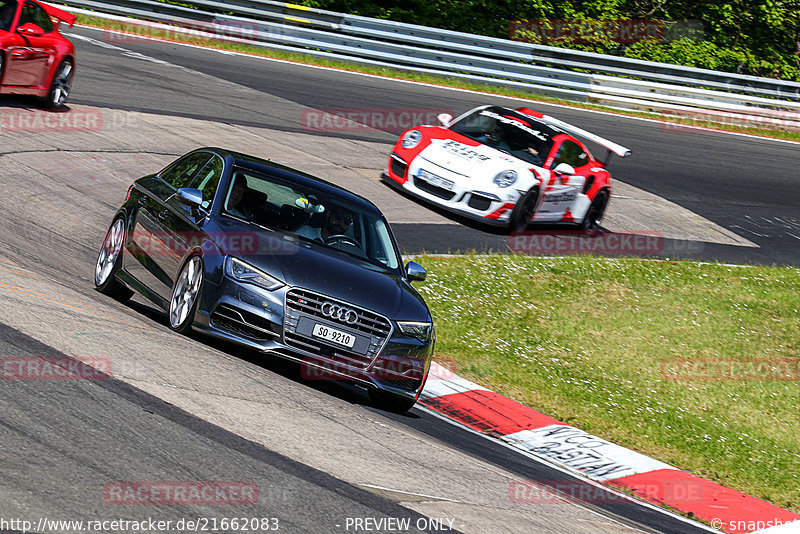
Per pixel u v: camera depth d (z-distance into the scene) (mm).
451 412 30188
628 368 39594
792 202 75812
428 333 26141
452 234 51375
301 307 24250
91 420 17156
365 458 20188
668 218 65688
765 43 131250
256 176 28156
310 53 89375
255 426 19688
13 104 52094
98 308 25547
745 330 47031
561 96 95625
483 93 89062
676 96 98812
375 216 29594
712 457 32875
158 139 53375
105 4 84562
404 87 84438
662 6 128250
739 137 95125
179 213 26922
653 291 50062
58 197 39844
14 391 17438
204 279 24500
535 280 47438
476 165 52875
